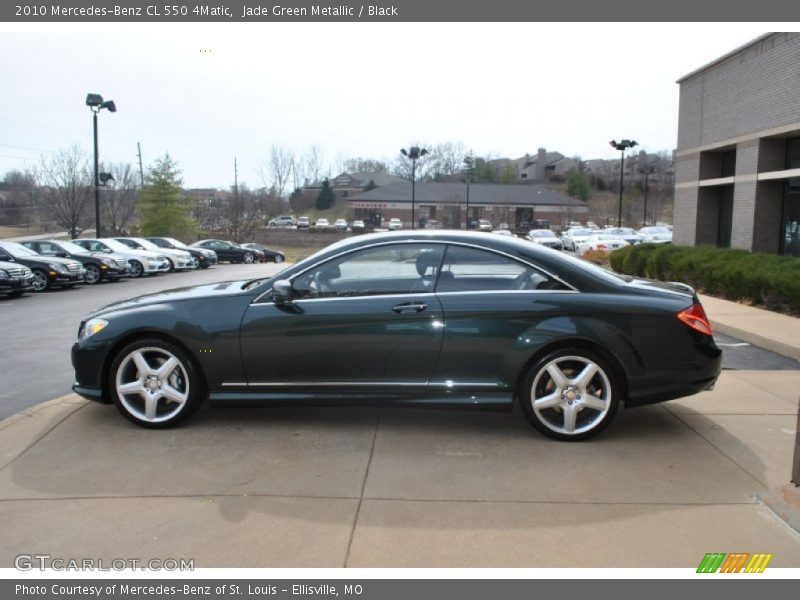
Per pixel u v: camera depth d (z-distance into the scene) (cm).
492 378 461
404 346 461
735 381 624
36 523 348
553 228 8569
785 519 341
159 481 399
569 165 12275
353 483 394
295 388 475
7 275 1636
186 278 2575
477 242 477
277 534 335
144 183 5966
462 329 456
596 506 362
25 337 1010
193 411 490
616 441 462
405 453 441
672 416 516
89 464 426
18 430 493
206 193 10781
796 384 613
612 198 10156
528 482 393
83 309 1418
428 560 311
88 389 497
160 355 492
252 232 6212
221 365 475
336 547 323
